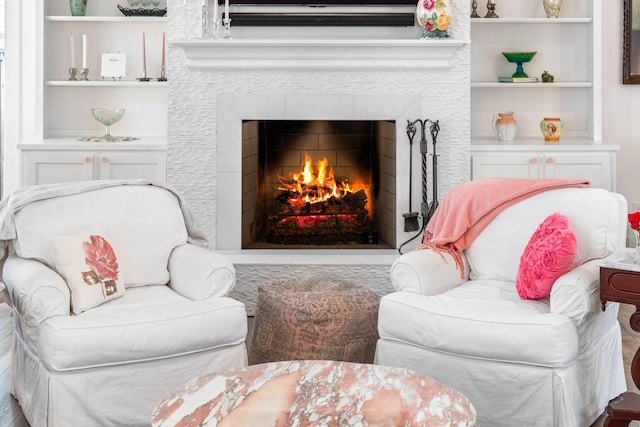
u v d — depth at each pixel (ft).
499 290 11.29
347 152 18.15
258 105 16.46
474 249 12.28
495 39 18.98
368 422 7.32
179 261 11.75
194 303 10.59
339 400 7.75
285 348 11.91
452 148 16.67
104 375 9.61
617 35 19.16
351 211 17.79
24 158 16.74
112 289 10.80
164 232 12.09
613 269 9.57
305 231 17.65
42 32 17.93
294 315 11.84
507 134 18.07
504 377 9.72
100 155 16.78
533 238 10.89
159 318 9.88
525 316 9.71
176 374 10.08
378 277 16.17
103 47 18.67
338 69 16.39
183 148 16.55
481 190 12.38
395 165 16.83
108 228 11.61
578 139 18.71
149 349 9.73
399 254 16.76
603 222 11.19
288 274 16.07
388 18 17.03
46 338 9.36
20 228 11.16
